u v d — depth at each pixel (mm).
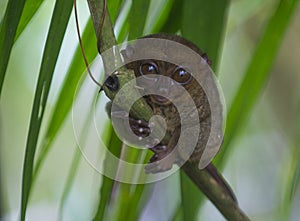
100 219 651
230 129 709
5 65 583
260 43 713
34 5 626
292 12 709
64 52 769
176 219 742
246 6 859
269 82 1096
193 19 661
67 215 1068
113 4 626
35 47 1064
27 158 571
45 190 1100
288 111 1097
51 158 1083
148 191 722
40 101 575
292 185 729
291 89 1092
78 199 1073
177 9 688
